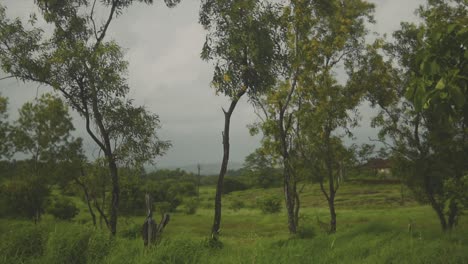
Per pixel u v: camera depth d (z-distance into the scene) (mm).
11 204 32125
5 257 8344
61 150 28797
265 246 11234
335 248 9938
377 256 8680
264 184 108750
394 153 22359
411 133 21812
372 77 23484
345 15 24688
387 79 23094
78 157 27812
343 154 25234
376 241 10430
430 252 8375
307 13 23281
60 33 18312
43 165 29750
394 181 88375
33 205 32656
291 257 8719
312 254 9422
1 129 30031
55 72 17578
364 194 78000
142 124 19047
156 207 66938
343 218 44594
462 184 11484
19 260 8328
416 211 46500
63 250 8664
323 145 25422
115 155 18844
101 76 17125
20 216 32344
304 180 27297
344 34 24203
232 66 18219
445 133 18172
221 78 18141
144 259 8078
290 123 26219
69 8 18438
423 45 5152
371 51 23797
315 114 25031
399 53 22281
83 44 17344
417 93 4758
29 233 9633
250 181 110312
